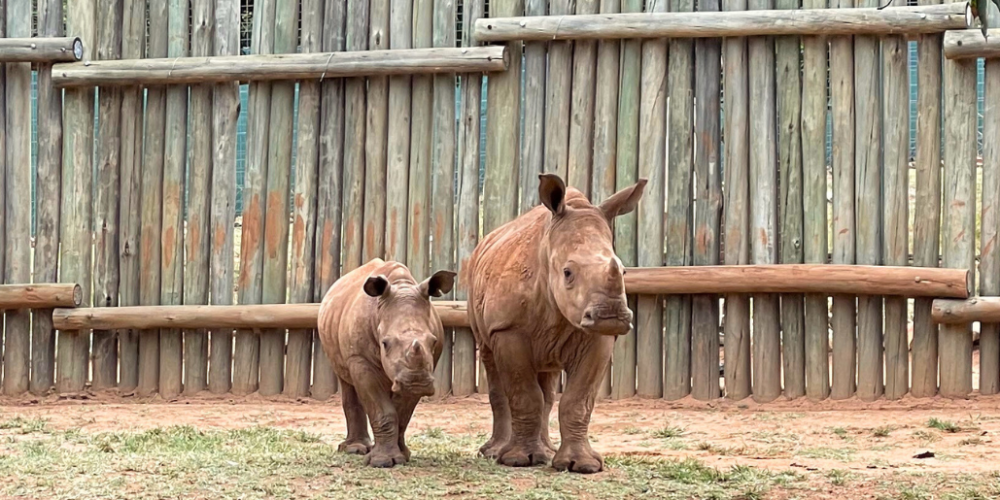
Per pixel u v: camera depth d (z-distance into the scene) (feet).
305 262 40.11
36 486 21.31
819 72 36.78
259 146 40.55
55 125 41.75
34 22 43.32
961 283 34.71
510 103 38.88
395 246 39.50
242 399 40.01
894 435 29.68
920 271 35.06
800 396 36.76
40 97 41.81
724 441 29.30
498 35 38.29
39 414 36.14
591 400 22.97
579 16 37.78
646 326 37.63
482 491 20.54
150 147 41.24
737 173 37.19
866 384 36.24
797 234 36.88
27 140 41.83
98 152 41.57
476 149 39.17
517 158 38.91
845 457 26.11
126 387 41.24
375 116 39.68
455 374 38.78
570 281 20.56
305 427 33.09
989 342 35.70
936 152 36.09
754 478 22.12
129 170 41.42
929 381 35.99
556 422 32.53
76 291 40.83
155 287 41.19
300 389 39.93
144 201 41.27
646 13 37.42
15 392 41.60
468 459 24.57
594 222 21.63
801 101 37.04
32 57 40.93
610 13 38.06
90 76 40.75
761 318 36.86
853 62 36.60
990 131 35.81
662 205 37.78
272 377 40.19
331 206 39.99
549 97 38.50
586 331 20.06
